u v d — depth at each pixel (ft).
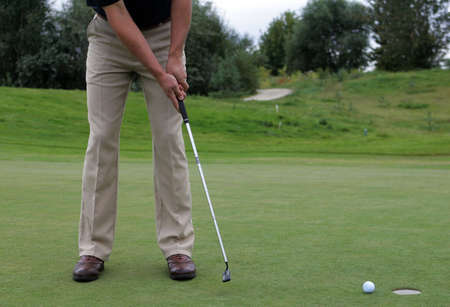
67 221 11.56
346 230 10.59
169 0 7.80
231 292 6.45
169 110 7.91
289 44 190.80
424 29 160.15
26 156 38.34
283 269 7.59
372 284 6.40
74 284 6.88
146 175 22.84
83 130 63.77
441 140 61.52
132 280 7.07
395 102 110.93
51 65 123.95
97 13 7.77
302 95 124.26
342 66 181.68
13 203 14.26
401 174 24.71
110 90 7.84
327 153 49.47
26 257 8.36
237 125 76.48
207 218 12.09
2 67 129.59
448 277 7.13
